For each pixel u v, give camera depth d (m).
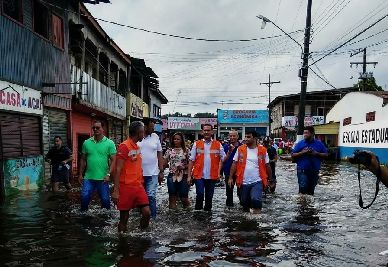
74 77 17.95
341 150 35.16
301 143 11.66
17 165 12.59
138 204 7.05
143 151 8.36
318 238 6.73
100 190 9.06
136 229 7.23
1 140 11.81
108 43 23.05
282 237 6.78
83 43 18.98
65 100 17.03
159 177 8.70
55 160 12.50
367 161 5.07
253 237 6.77
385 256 5.72
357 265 5.31
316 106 51.44
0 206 9.73
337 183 15.88
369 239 6.68
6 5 12.64
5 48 12.26
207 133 9.47
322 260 5.52
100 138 9.11
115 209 9.28
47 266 5.19
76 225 7.55
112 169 8.73
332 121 38.66
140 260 5.46
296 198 11.36
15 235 6.78
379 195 12.19
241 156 9.04
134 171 6.99
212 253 5.82
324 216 8.68
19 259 5.47
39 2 14.77
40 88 14.62
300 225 7.73
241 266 5.27
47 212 8.88
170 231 7.12
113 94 24.97
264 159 8.99
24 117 13.52
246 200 9.00
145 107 37.41
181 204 10.36
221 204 10.45
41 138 14.66
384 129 26.53
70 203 10.18
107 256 5.62
